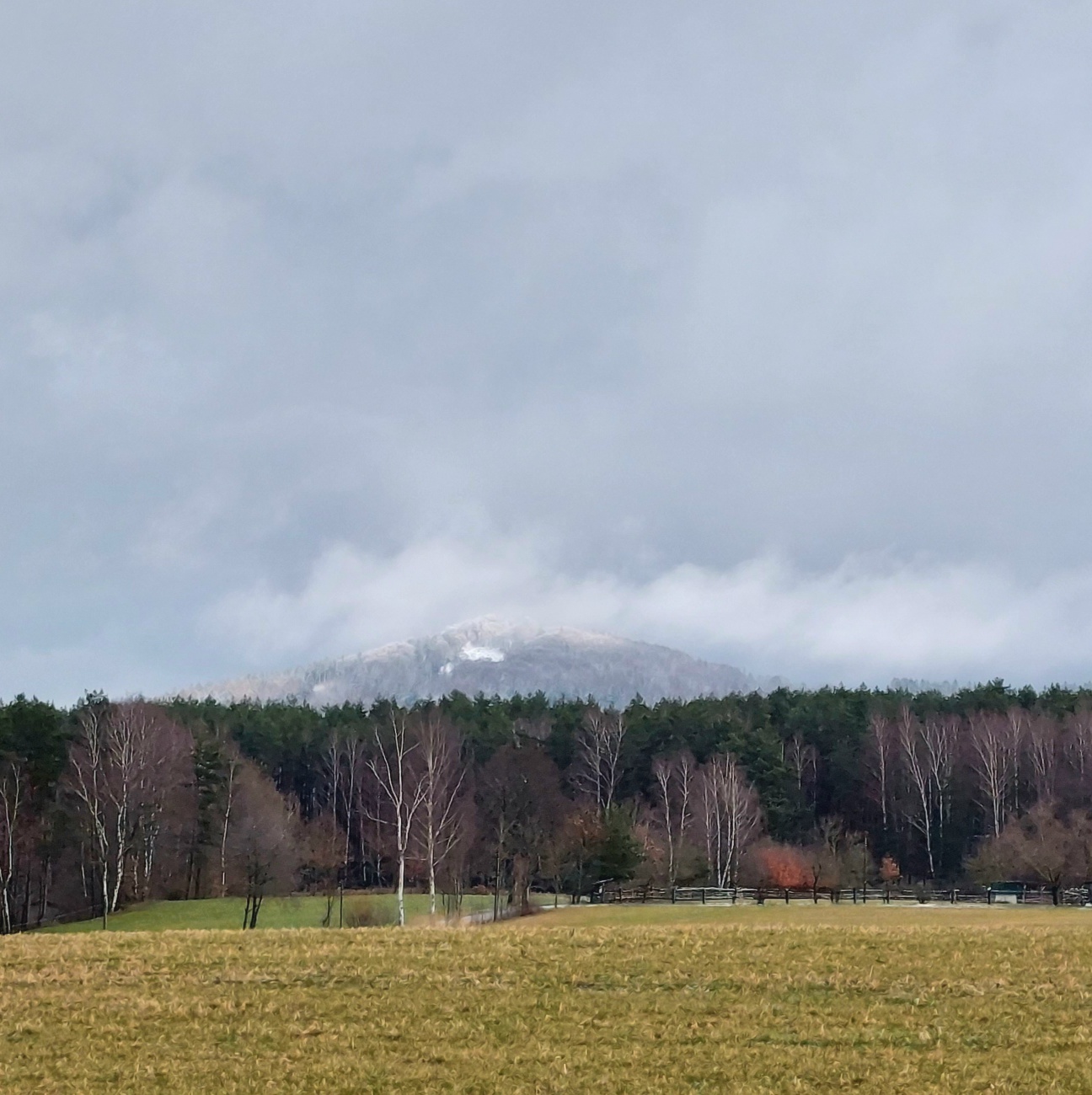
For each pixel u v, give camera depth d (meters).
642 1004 23.12
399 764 71.62
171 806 79.00
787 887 71.00
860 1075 19.09
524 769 88.94
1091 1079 18.66
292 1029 21.86
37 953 28.17
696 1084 18.91
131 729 73.94
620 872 73.19
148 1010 23.11
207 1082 19.28
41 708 74.50
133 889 77.50
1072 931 29.94
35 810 72.56
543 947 28.02
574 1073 19.45
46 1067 20.06
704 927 31.52
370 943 29.08
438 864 69.88
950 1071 19.20
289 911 68.88
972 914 48.28
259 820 70.69
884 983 24.16
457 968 25.95
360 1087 19.05
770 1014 22.38
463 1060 20.09
